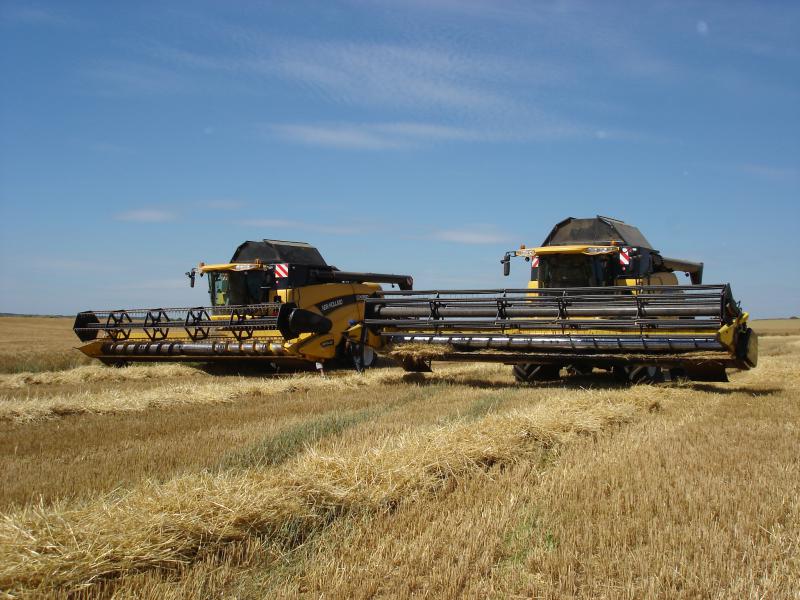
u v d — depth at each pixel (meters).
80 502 5.09
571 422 8.09
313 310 16.48
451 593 3.86
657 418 9.08
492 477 6.12
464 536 4.62
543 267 14.99
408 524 4.92
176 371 16.03
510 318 13.28
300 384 12.90
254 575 4.14
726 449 6.99
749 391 12.04
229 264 16.89
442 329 13.77
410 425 8.45
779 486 5.62
